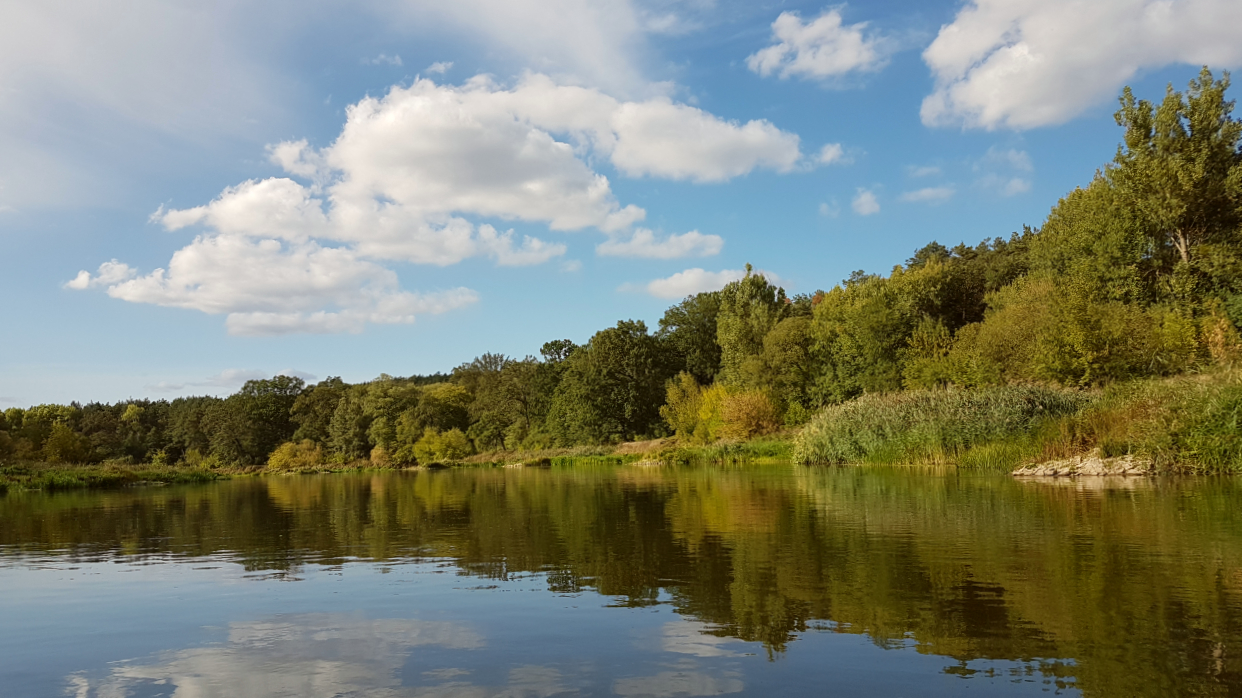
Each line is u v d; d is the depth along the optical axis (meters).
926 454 21.52
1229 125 29.77
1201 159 29.42
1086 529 8.03
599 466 40.59
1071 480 14.42
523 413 74.88
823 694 3.44
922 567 6.28
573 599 5.59
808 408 43.94
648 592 5.77
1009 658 3.86
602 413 62.38
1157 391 15.71
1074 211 37.72
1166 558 6.31
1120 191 31.83
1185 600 4.89
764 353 47.25
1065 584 5.46
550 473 32.84
